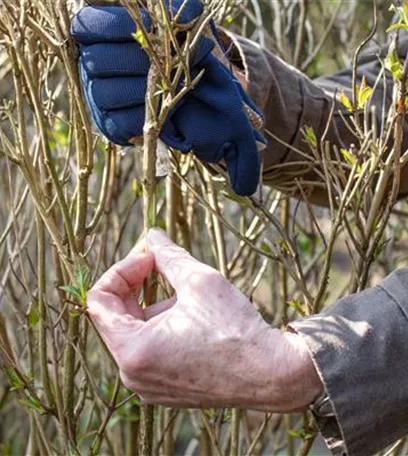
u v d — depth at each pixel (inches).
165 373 47.2
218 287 47.8
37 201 59.4
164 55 52.1
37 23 57.9
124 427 103.9
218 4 55.2
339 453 46.9
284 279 80.2
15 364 67.6
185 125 53.9
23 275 73.2
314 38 106.3
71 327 61.5
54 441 90.8
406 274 47.8
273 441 103.7
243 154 55.0
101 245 71.9
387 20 100.4
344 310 47.1
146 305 54.4
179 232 81.9
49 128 79.2
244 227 82.4
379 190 59.9
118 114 53.6
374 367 45.4
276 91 65.1
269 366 46.1
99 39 52.5
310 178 68.9
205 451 86.3
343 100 59.9
